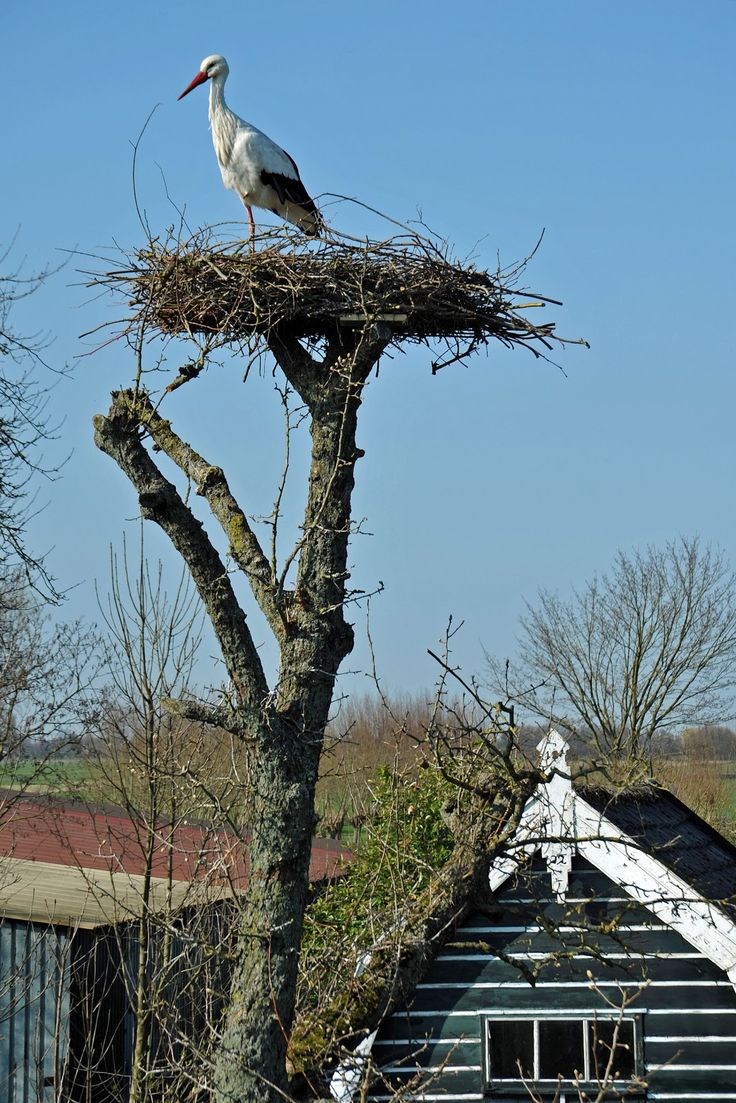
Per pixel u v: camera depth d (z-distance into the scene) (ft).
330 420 38.04
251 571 36.58
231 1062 34.32
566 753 41.93
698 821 56.18
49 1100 66.13
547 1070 42.57
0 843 84.28
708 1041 41.50
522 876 40.14
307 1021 37.55
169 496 36.17
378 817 54.54
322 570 37.58
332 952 40.24
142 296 38.47
